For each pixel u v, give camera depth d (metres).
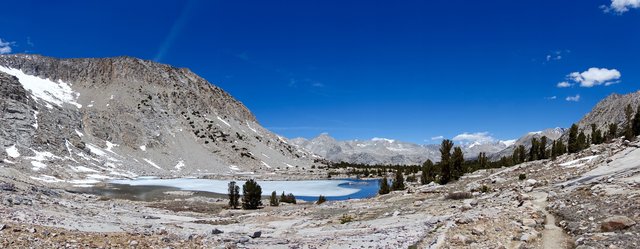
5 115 143.50
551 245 19.48
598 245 17.34
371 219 36.88
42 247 16.83
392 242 24.20
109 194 86.88
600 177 34.38
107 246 18.86
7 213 23.95
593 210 22.86
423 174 77.75
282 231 33.84
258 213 51.34
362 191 116.88
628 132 66.25
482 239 21.06
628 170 33.91
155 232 25.56
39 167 121.50
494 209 28.16
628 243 16.62
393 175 175.62
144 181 136.75
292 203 74.00
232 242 25.48
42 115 164.38
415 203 42.72
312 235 30.50
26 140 137.38
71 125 179.25
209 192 100.75
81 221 27.47
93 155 162.88
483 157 99.31
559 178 41.19
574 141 74.12
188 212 55.47
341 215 41.31
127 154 185.50
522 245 19.73
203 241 23.94
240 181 150.25
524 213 25.88
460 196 42.91
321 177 179.25
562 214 24.36
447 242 21.20
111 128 199.50
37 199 34.66
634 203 21.41
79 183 114.00
